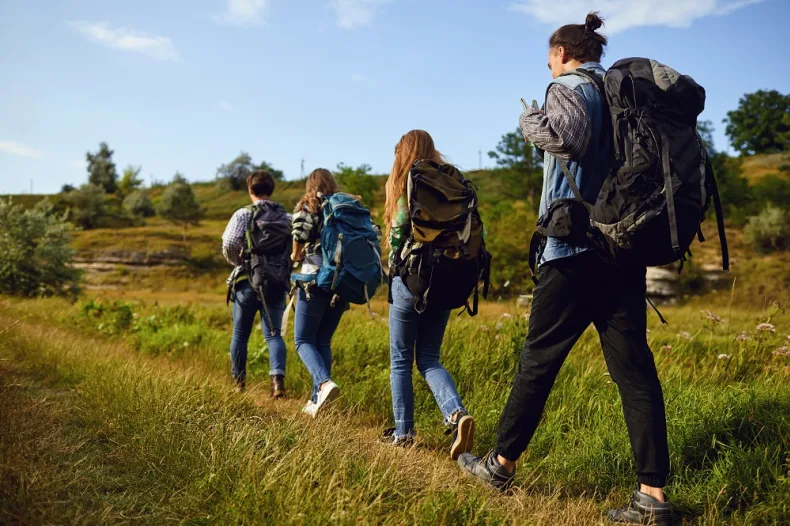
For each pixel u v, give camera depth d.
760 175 83.44
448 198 3.33
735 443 3.11
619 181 2.41
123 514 2.29
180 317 11.31
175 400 3.46
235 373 5.27
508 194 69.88
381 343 5.85
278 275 5.07
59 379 4.59
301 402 4.91
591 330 6.50
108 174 131.00
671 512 2.59
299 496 2.30
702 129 68.56
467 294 3.43
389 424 4.38
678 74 2.50
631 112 2.46
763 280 38.78
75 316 10.14
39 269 23.08
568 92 2.65
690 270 39.59
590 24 2.92
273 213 5.21
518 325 4.98
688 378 4.30
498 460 2.95
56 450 2.83
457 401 3.45
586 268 2.66
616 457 3.25
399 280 3.53
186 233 73.19
